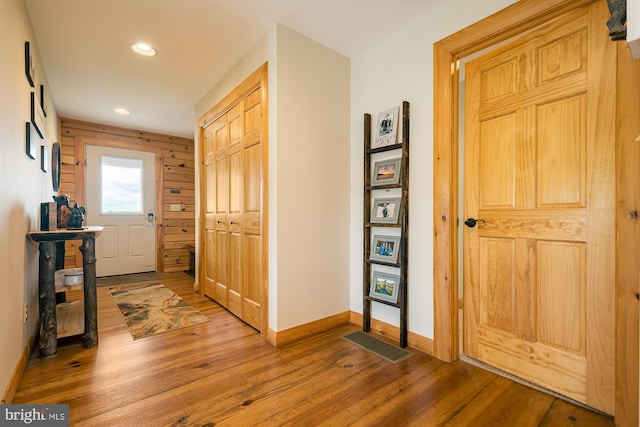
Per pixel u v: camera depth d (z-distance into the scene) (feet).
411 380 5.40
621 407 4.12
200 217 11.51
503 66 5.73
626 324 4.10
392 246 7.20
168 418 4.38
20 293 5.48
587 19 4.66
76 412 4.49
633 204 4.06
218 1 6.23
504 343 5.64
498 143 5.78
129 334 7.55
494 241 5.81
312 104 7.56
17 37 5.37
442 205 6.17
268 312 7.24
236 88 8.64
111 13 6.59
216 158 10.39
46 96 9.38
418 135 6.72
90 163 14.46
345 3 6.24
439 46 6.26
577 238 4.75
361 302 8.18
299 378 5.49
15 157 5.14
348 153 8.42
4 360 4.48
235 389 5.13
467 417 4.42
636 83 4.02
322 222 7.80
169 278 14.51
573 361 4.77
